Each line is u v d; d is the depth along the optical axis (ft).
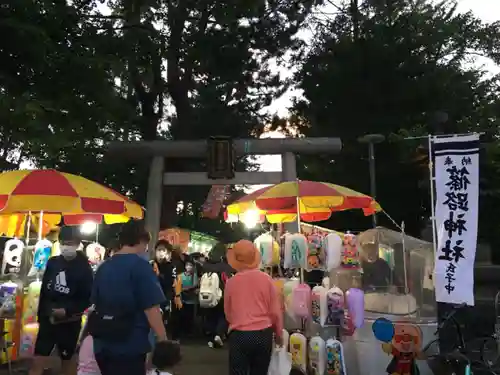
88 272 17.17
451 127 47.52
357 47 56.59
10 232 25.25
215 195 47.11
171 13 47.01
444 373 18.22
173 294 29.78
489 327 23.07
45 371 17.35
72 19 31.81
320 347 19.76
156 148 36.42
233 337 14.69
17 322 20.99
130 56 40.98
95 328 11.09
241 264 15.43
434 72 54.65
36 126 26.13
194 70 50.90
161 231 37.86
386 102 54.80
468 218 19.33
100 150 43.80
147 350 11.35
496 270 28.22
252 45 49.80
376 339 20.29
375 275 21.24
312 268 21.65
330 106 58.34
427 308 20.58
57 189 18.01
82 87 29.50
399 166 52.70
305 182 22.56
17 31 24.80
